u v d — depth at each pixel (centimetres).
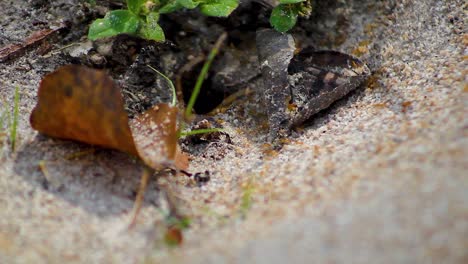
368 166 27
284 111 30
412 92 30
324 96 30
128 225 26
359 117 30
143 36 31
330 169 27
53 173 27
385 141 28
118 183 28
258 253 25
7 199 27
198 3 31
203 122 31
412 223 24
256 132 31
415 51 31
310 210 26
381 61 31
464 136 26
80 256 25
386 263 24
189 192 28
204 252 25
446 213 24
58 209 27
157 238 26
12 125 29
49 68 31
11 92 30
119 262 25
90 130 27
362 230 24
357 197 26
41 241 25
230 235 26
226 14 31
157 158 28
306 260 24
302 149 29
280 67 31
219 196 28
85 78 27
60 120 28
